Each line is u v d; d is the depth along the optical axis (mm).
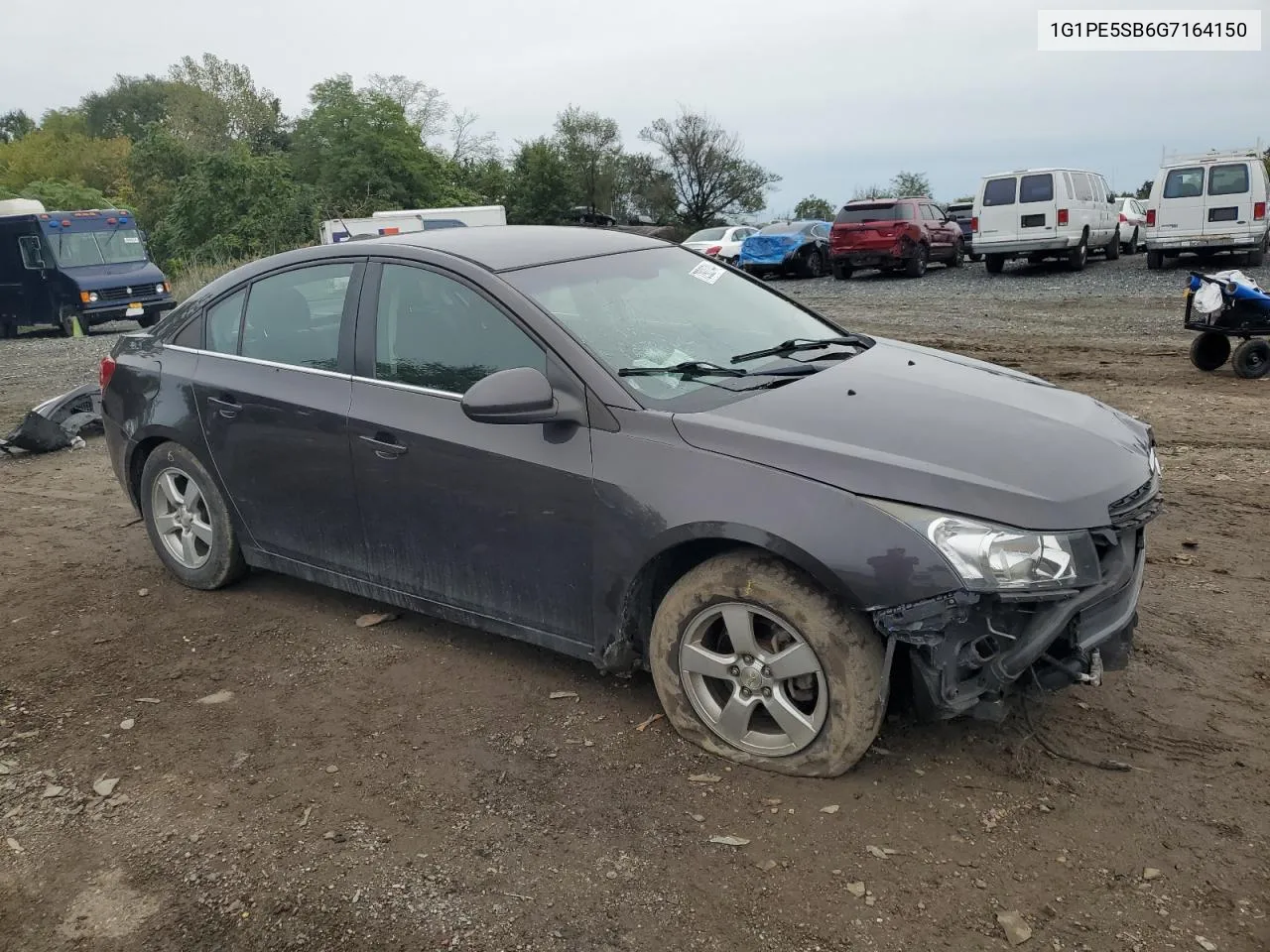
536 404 3365
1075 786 3162
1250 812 3006
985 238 22531
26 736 3701
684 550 3410
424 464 3855
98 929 2715
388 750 3525
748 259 26781
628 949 2559
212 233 32281
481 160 59094
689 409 3418
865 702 3080
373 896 2781
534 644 3895
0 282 21531
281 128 70125
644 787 3240
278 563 4641
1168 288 17953
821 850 2902
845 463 3070
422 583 4047
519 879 2830
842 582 2965
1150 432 3842
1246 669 3865
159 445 5020
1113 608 3172
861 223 23922
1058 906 2652
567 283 3953
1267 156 25656
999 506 2953
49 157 73500
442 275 3961
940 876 2781
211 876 2895
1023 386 3902
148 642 4477
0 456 8211
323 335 4285
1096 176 23656
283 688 4004
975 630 3006
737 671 3299
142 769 3465
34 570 5438
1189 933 2541
